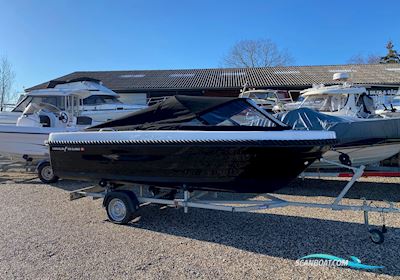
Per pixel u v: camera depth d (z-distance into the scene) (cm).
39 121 760
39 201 548
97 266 316
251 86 1984
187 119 418
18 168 834
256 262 323
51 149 477
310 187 618
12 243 370
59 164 476
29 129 734
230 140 380
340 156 489
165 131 408
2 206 517
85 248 357
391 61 4225
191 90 2067
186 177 416
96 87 1109
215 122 410
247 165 392
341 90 1008
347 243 363
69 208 507
